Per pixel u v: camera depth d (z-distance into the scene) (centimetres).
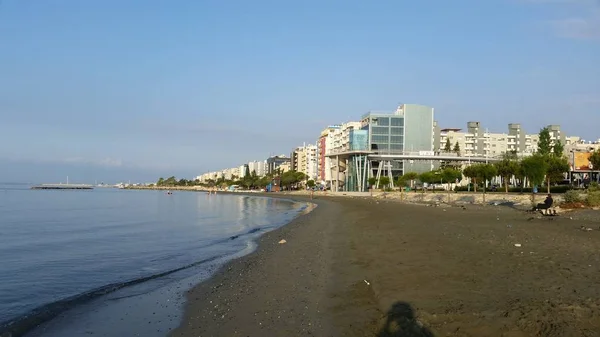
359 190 12350
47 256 2414
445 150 13512
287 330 951
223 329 1010
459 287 1093
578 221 2852
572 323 767
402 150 13050
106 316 1208
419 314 888
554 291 991
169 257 2353
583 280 1089
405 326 841
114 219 5200
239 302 1241
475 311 875
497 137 15100
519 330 760
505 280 1130
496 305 908
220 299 1305
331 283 1355
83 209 7200
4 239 3219
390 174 12275
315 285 1357
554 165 6244
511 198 6069
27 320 1184
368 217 4088
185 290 1484
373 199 9144
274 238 2991
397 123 13150
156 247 2772
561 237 1945
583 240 1839
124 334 1049
